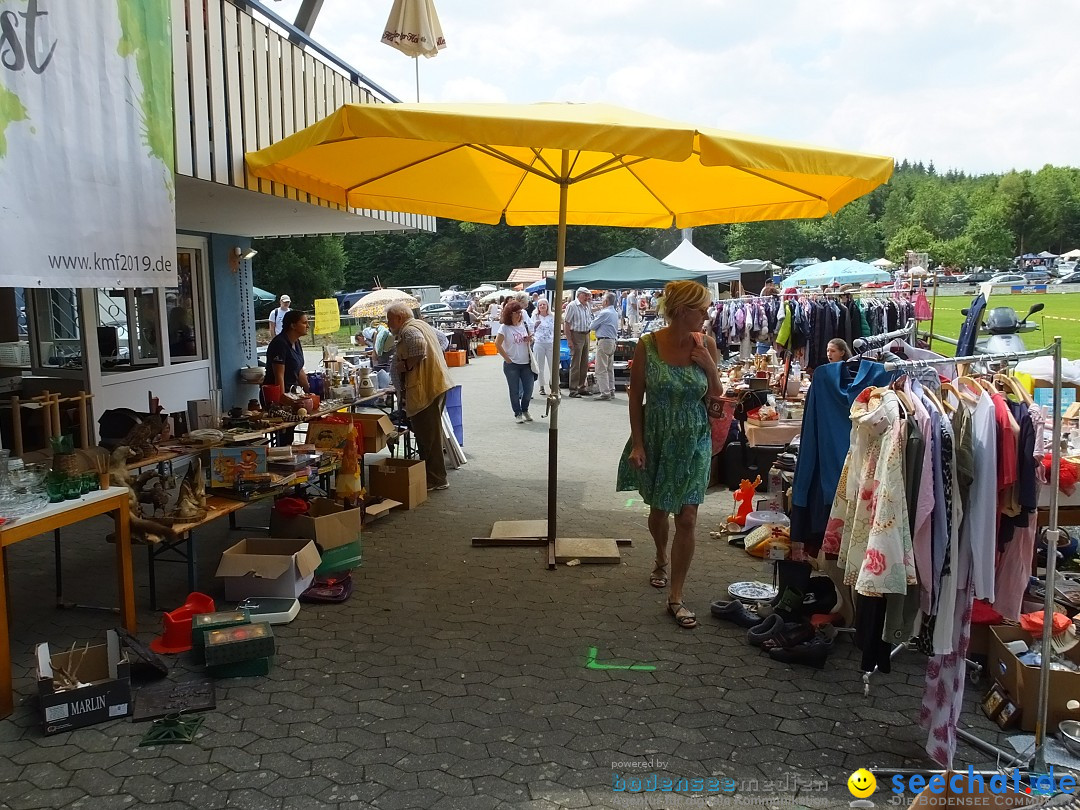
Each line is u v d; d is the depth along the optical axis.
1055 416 2.62
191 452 4.76
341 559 4.79
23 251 3.45
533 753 2.90
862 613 2.85
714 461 7.14
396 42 7.27
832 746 2.97
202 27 4.95
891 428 2.63
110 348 7.14
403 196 6.31
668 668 3.60
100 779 2.73
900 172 160.25
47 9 3.52
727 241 88.12
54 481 3.58
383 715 3.17
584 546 5.26
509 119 3.78
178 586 4.64
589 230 71.25
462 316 31.16
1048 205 92.69
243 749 2.92
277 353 6.50
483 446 9.34
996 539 2.80
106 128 3.86
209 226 8.19
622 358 15.86
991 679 3.36
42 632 4.00
